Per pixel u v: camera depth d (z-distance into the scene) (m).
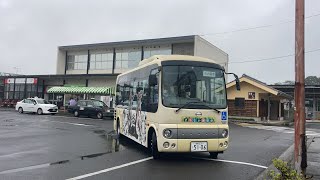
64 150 11.18
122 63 41.19
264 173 8.38
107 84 39.41
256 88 32.44
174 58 9.77
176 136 9.15
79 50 44.94
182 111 9.30
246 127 25.98
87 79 40.94
